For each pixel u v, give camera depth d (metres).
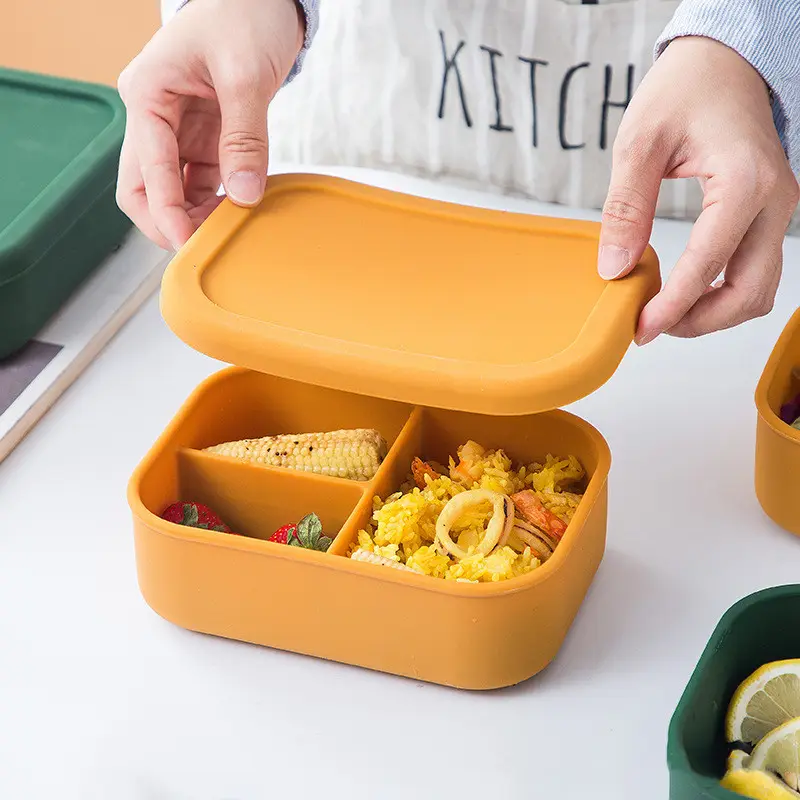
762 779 0.61
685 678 0.76
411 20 1.18
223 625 0.77
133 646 0.79
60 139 1.14
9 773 0.70
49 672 0.77
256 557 0.73
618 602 0.82
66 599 0.82
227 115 0.84
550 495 0.81
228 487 0.83
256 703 0.75
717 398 1.00
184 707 0.74
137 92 0.87
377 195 0.82
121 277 1.12
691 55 0.78
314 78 1.25
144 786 0.69
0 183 1.08
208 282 0.74
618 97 1.17
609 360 0.68
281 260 0.76
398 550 0.77
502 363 0.68
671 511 0.90
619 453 0.95
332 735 0.73
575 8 1.13
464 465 0.83
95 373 1.04
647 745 0.72
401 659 0.74
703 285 0.74
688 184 1.19
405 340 0.70
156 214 0.87
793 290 1.11
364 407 0.88
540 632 0.73
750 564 0.85
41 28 1.91
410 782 0.70
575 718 0.74
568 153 1.21
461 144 1.24
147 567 0.77
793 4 0.80
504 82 1.19
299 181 0.83
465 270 0.76
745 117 0.76
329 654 0.76
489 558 0.75
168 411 0.99
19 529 0.88
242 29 0.86
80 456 0.95
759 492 0.87
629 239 0.74
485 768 0.71
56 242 1.03
